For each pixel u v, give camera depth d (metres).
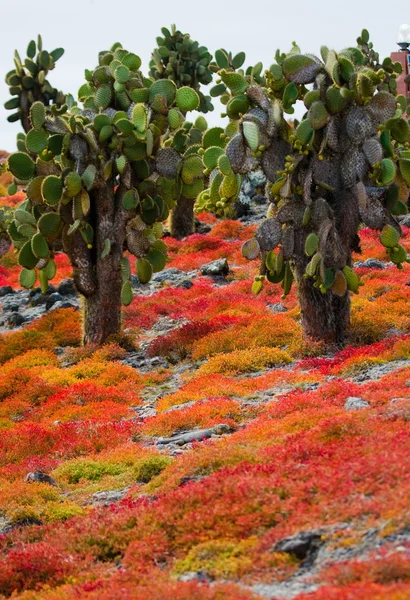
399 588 6.94
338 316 22.66
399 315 24.52
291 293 31.27
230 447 12.55
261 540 9.09
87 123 25.86
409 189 22.48
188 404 18.00
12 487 13.68
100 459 15.09
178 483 11.78
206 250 43.00
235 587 8.00
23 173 26.08
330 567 8.05
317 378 18.72
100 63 27.92
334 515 9.10
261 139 21.95
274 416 15.02
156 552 9.77
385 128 21.59
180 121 25.97
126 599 8.30
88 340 26.64
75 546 10.65
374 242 38.50
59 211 25.28
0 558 10.94
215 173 23.14
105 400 20.38
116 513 11.51
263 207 51.16
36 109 24.81
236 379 20.55
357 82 21.16
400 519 8.46
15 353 27.39
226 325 25.72
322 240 21.45
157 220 26.61
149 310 31.23
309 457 11.14
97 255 26.28
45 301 35.22
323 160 21.88
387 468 9.69
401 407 12.26
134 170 26.12
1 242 30.41
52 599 9.06
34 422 19.08
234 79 22.38
